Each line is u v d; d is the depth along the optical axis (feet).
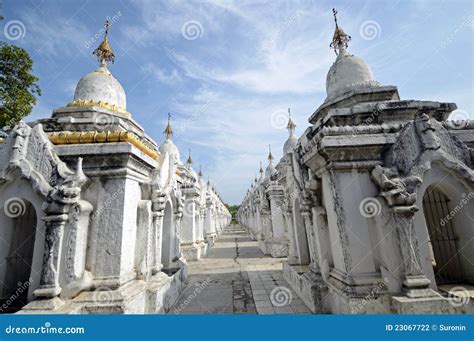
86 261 21.39
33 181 20.58
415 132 21.77
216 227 127.65
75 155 22.25
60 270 19.92
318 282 24.66
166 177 32.94
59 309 18.66
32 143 21.84
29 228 25.36
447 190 22.33
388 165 21.66
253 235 107.04
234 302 29.91
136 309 21.45
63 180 20.94
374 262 20.38
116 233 21.95
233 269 48.19
